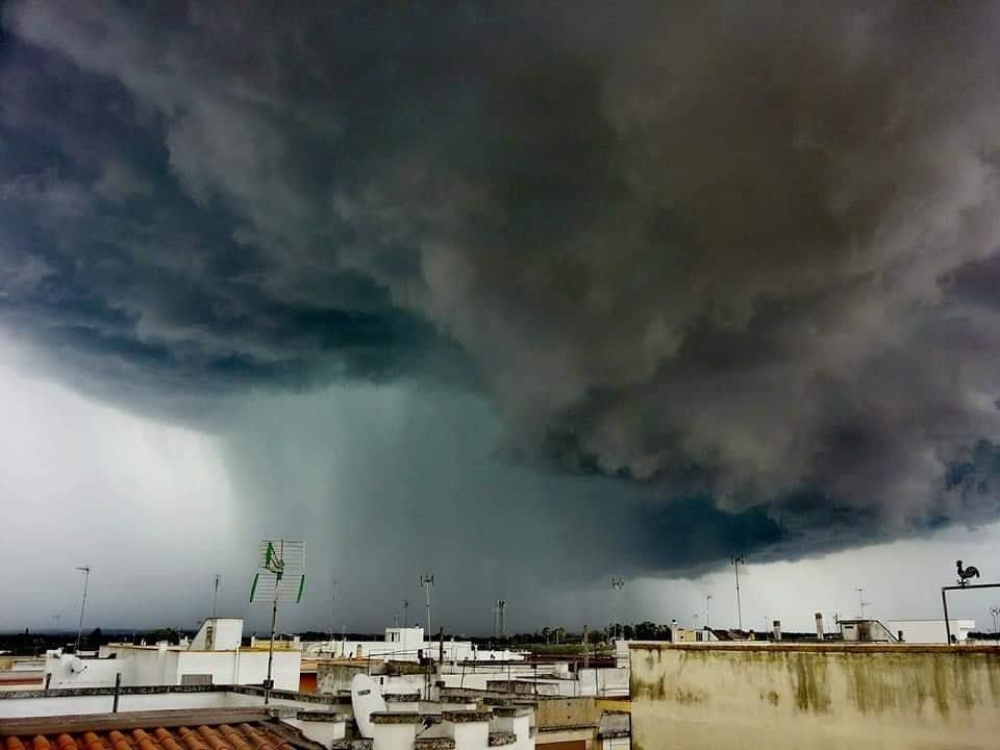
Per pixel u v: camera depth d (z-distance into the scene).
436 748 19.72
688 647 19.67
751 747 17.83
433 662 51.03
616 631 113.94
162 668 44.34
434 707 25.25
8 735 14.52
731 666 18.66
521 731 22.77
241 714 17.39
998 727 14.52
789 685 17.53
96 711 22.52
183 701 24.28
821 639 43.88
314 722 19.30
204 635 48.22
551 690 45.88
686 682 19.48
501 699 27.09
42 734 14.85
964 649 15.18
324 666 48.22
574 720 36.09
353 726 21.62
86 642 112.62
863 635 41.22
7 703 21.47
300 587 28.09
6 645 100.69
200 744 15.53
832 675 16.88
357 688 22.55
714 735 18.58
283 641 74.56
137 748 15.06
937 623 56.12
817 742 16.78
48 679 46.03
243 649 46.50
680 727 19.30
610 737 35.38
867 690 16.28
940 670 15.41
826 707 16.83
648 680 20.33
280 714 19.39
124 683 47.00
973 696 14.91
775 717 17.58
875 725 16.00
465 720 20.77
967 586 19.48
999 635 56.44
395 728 19.69
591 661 62.34
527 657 78.06
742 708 18.22
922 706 15.48
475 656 78.38
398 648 80.94
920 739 15.35
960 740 14.89
